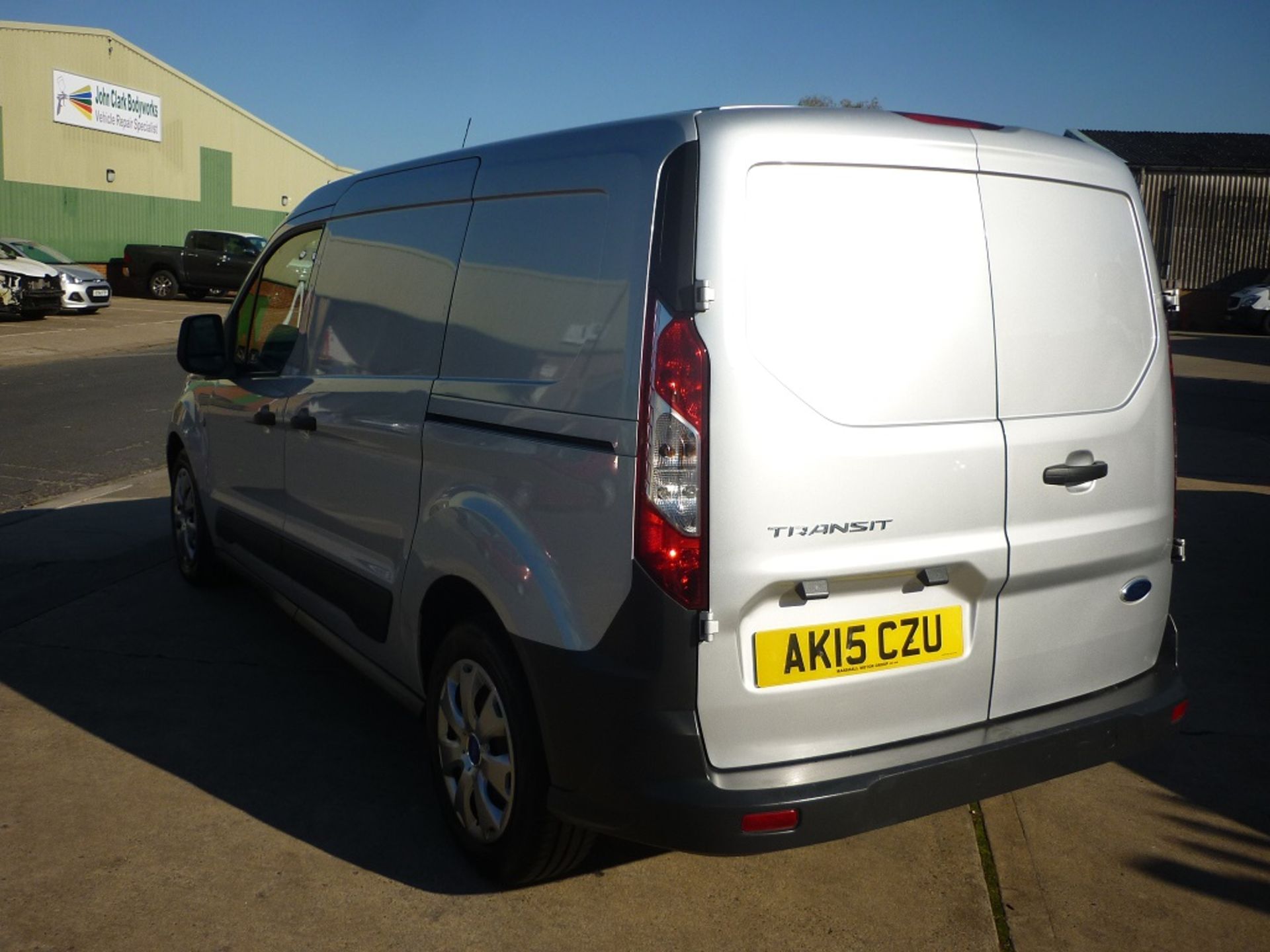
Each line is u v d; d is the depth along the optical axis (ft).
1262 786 12.37
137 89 112.37
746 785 8.28
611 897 10.12
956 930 9.71
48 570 20.10
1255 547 22.48
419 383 11.03
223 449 16.58
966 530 8.96
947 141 9.00
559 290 9.28
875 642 8.77
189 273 100.22
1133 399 9.96
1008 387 9.16
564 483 8.87
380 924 9.64
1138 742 9.91
